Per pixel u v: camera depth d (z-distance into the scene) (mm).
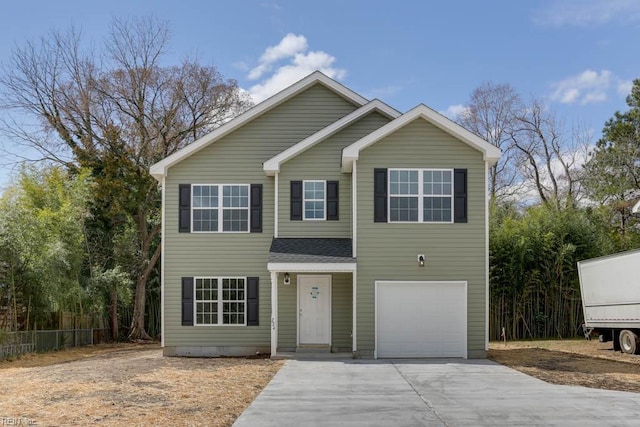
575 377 15148
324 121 22281
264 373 15844
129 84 34125
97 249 32844
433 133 19438
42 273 23578
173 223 21438
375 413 10711
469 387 13562
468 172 19359
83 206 29828
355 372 16031
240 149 21891
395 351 19141
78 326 29000
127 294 31344
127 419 9984
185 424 9742
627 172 33719
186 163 21688
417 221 19281
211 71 36094
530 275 26781
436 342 19156
